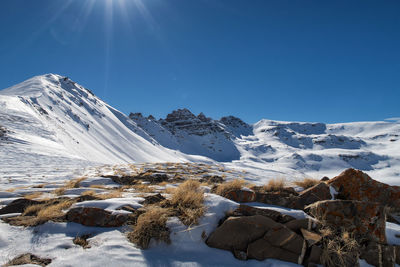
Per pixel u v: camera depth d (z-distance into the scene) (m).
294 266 3.58
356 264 3.59
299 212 4.50
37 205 5.27
